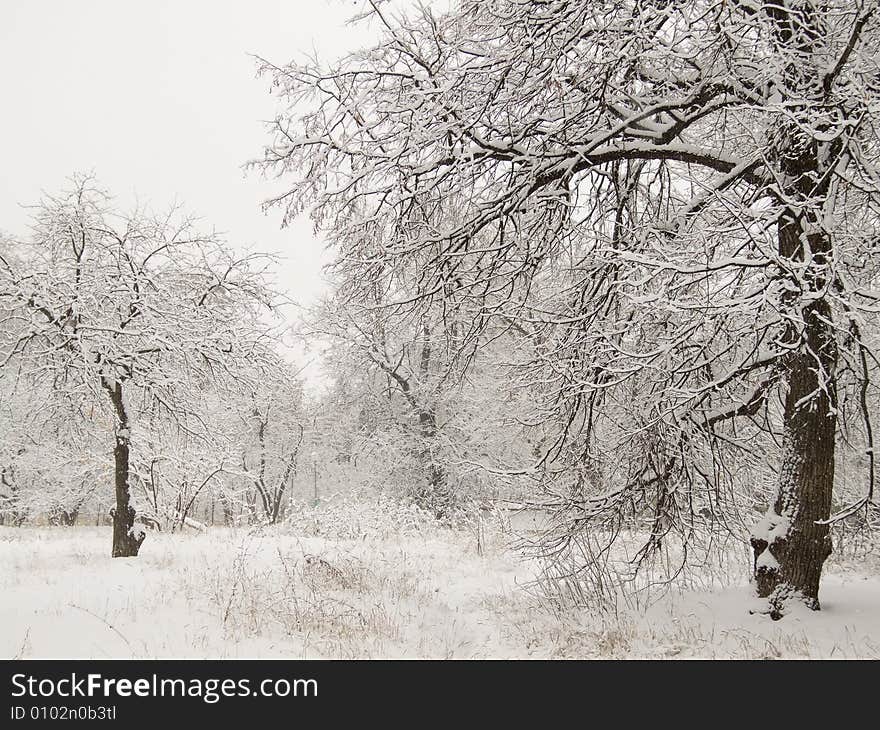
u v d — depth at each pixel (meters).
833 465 7.95
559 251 9.88
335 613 8.76
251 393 16.12
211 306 15.46
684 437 8.22
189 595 9.27
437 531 18.22
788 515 7.96
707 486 8.75
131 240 15.02
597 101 8.43
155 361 14.31
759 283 6.55
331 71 9.31
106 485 26.66
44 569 11.49
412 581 11.22
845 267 7.76
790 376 8.10
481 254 9.05
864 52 7.82
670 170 10.04
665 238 8.72
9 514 29.80
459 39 8.91
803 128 6.52
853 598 8.43
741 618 7.86
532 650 7.91
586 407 8.99
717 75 7.80
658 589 9.66
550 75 7.88
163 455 17.58
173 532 21.22
